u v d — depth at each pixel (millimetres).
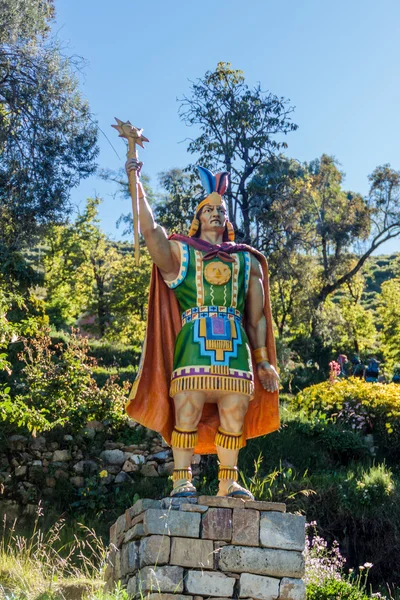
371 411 19188
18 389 18094
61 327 37281
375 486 14750
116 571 7172
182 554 6422
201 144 29109
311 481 14992
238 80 29188
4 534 12602
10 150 23781
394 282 46250
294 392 29250
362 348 43375
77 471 15555
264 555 6504
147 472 15930
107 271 40656
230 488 7043
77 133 24281
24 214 23781
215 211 7816
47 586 7746
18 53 23969
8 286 23922
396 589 13258
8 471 15148
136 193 7391
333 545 12953
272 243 31672
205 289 7391
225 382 7047
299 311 38250
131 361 27781
